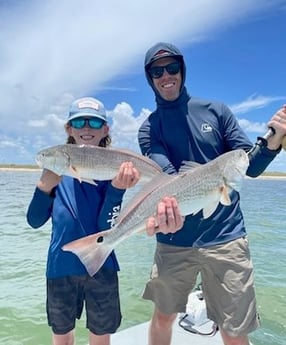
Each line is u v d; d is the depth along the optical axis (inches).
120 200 118.3
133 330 169.3
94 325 120.3
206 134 133.0
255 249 434.3
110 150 120.0
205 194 100.6
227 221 130.4
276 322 226.4
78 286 121.0
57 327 119.7
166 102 136.5
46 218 124.0
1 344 197.5
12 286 289.0
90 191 126.0
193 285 137.7
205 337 161.9
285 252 419.2
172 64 133.7
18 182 1625.2
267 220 649.0
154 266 141.9
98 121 130.8
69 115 133.8
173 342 158.1
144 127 145.8
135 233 100.0
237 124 136.0
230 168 102.6
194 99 137.7
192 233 132.3
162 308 137.9
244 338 124.7
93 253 98.7
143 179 116.4
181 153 135.7
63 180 128.5
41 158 117.1
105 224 119.4
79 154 118.7
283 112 112.1
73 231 121.3
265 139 114.9
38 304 251.3
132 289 282.8
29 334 209.3
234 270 126.7
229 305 125.6
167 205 96.0
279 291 285.0
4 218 634.8
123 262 357.1
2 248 419.2
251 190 1517.0
